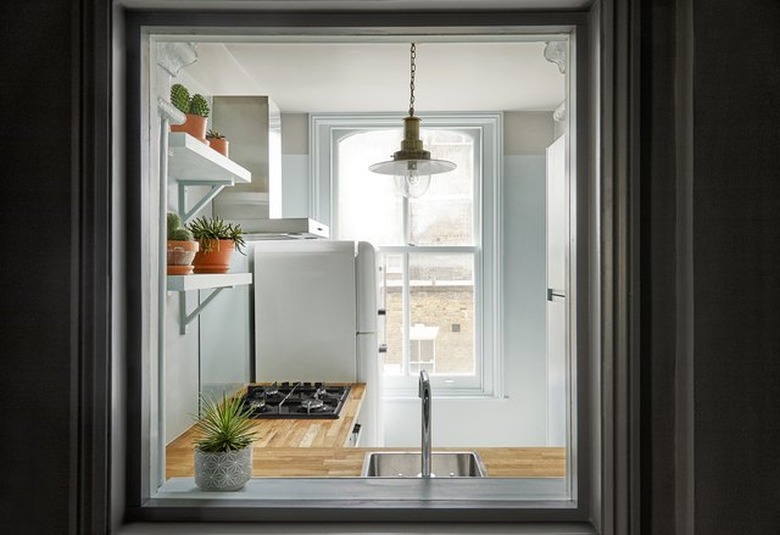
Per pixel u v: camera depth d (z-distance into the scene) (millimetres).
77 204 859
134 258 931
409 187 2188
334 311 2732
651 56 883
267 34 980
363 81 2773
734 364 838
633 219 871
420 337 3400
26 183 866
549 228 2654
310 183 3289
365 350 2729
